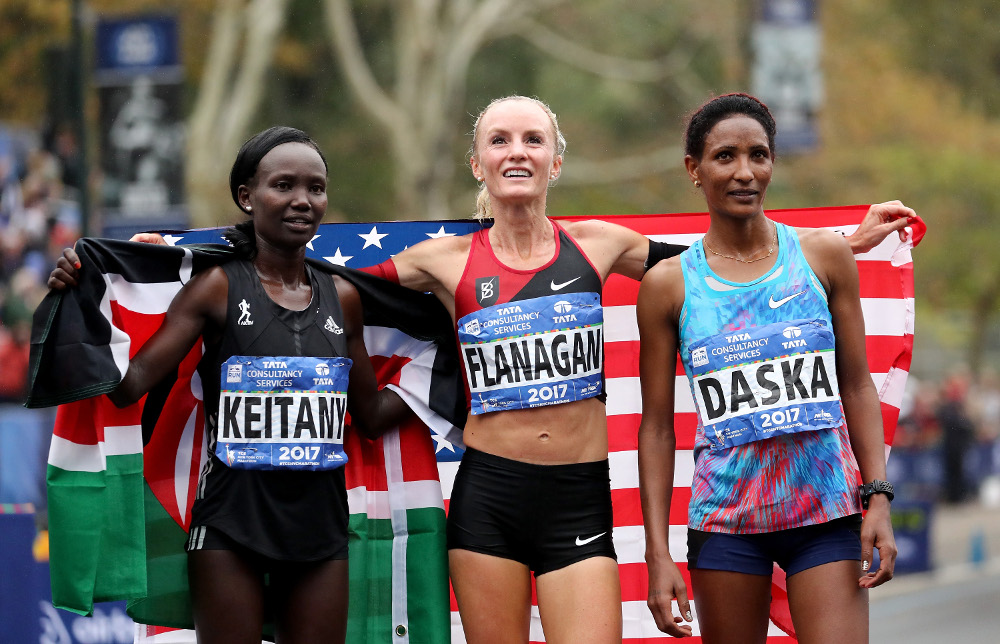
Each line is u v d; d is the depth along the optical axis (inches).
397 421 701.9
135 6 3068.4
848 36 4097.0
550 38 3612.2
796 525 597.3
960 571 2171.5
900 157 3937.0
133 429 653.3
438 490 711.7
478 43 3245.6
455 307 668.1
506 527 641.6
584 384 647.1
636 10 3818.9
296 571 621.9
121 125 2174.0
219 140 3154.5
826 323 606.2
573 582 632.4
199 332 628.1
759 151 618.5
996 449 3430.1
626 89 3786.9
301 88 3617.1
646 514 628.1
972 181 3973.9
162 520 679.7
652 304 634.2
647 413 638.5
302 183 629.6
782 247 621.0
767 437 598.9
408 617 704.4
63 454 641.0
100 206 2258.9
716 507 609.0
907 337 745.6
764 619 610.5
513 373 644.1
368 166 3634.4
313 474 619.8
